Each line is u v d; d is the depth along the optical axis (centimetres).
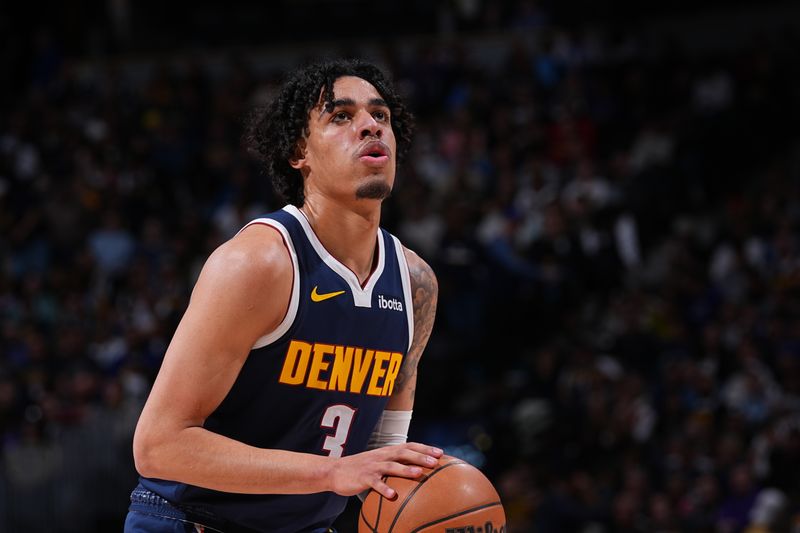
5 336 3278
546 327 3294
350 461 855
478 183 3691
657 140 3950
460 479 860
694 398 2886
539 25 4781
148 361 3139
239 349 857
